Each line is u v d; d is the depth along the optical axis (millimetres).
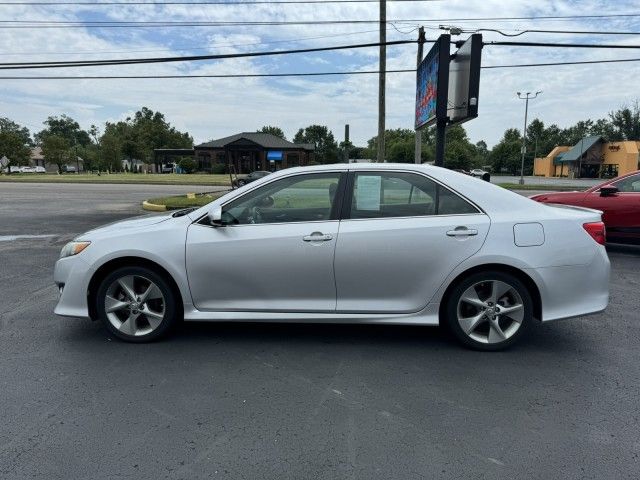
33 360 3996
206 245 4125
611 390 3520
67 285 4254
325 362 3986
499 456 2715
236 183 26641
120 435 2904
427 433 2945
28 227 12133
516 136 113000
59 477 2516
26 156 75875
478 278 4070
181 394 3428
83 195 24391
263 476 2537
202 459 2678
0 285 6422
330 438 2891
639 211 8312
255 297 4195
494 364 3951
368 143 109500
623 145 63812
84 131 145375
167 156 96812
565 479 2518
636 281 6852
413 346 4328
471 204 4105
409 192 4164
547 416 3148
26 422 3043
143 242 4156
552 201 9031
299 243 4074
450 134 97375
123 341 4367
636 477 2531
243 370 3830
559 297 4043
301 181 4242
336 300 4164
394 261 4047
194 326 4832
